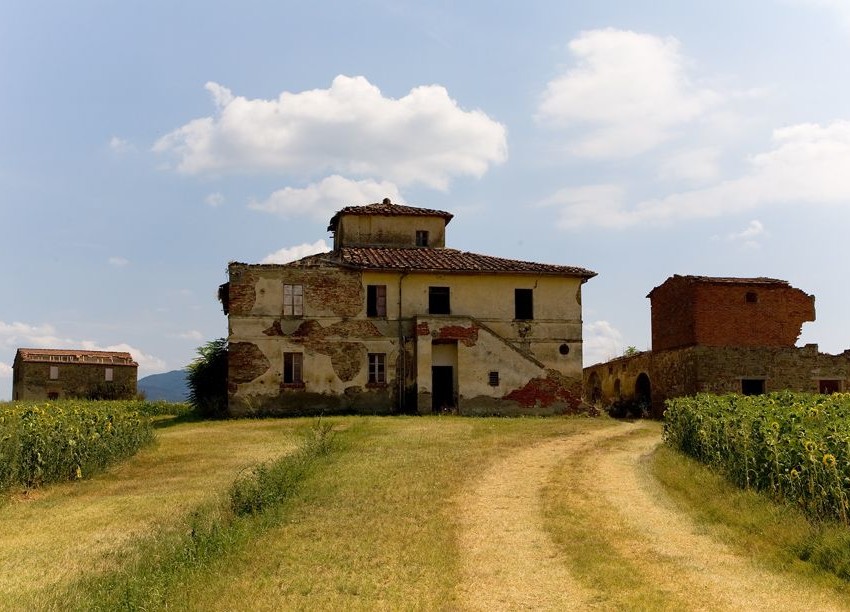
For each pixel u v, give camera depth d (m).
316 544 12.14
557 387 35.69
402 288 35.56
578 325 37.16
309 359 34.25
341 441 22.41
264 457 21.34
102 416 21.33
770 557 11.27
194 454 22.22
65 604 9.65
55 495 16.75
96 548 12.48
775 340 38.66
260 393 33.62
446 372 35.56
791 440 13.80
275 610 9.40
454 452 20.72
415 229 41.41
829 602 9.44
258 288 34.12
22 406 29.61
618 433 26.97
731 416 17.69
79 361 63.44
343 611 9.39
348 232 40.72
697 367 37.31
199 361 36.66
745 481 15.22
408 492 15.58
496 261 37.84
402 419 30.75
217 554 11.45
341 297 34.91
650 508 14.57
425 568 11.02
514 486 16.58
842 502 11.91
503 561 11.38
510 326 36.44
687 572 10.74
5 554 12.20
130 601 9.34
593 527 13.15
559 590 10.14
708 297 38.28
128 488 17.41
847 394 26.50
